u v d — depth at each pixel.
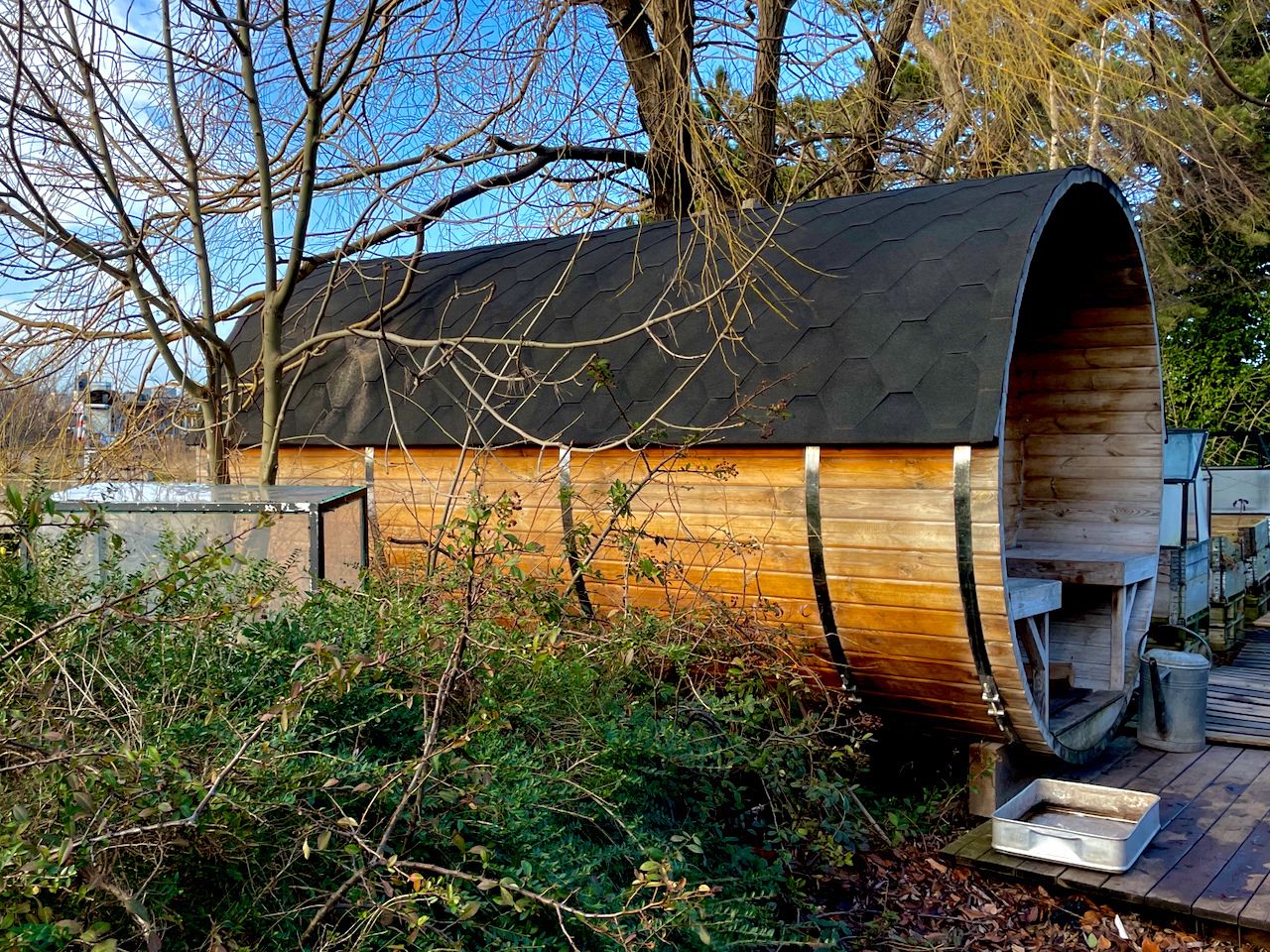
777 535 5.02
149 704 2.74
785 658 5.02
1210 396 21.64
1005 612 4.52
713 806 4.12
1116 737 6.66
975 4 8.56
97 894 2.24
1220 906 4.04
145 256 6.21
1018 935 4.18
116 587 3.40
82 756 2.26
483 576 3.35
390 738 3.31
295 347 6.91
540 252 7.27
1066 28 9.34
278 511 4.55
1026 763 5.55
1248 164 18.31
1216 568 9.42
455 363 6.55
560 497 4.75
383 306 7.19
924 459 4.61
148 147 6.48
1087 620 6.80
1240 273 20.62
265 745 2.48
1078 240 6.50
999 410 4.43
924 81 12.40
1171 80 10.76
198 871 2.46
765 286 5.58
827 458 4.84
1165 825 4.97
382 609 3.36
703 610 5.11
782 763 4.57
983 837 4.85
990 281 4.83
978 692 4.89
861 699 5.25
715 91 8.71
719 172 7.73
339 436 6.73
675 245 6.42
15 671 2.64
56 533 4.35
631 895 2.73
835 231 5.75
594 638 4.13
